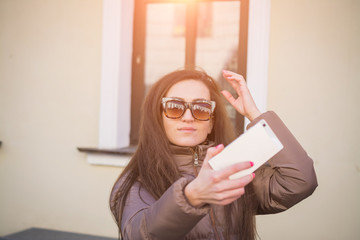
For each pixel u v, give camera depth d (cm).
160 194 104
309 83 262
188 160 114
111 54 299
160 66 314
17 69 324
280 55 266
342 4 257
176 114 111
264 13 266
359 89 255
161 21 313
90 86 307
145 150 113
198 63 304
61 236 296
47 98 317
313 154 262
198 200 70
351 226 256
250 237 115
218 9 300
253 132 80
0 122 328
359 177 255
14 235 296
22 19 323
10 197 325
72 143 311
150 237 76
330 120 259
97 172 302
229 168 67
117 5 297
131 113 318
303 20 263
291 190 111
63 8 313
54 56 315
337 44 258
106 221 300
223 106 133
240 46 292
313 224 261
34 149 320
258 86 267
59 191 313
